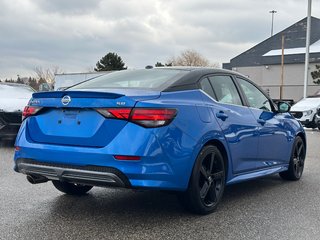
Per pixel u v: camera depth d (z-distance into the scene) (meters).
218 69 5.58
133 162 4.09
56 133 4.50
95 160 4.16
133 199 5.55
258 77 56.28
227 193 6.01
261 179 7.09
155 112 4.21
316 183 6.78
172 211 5.00
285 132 6.55
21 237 4.07
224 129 5.03
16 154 4.76
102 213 4.90
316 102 18.16
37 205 5.20
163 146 4.21
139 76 5.18
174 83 4.77
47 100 4.62
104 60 69.50
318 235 4.21
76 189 5.66
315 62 51.22
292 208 5.20
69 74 32.38
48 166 4.43
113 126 4.20
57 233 4.20
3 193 5.75
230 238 4.11
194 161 4.54
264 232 4.29
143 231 4.29
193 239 4.08
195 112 4.66
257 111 5.93
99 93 4.29
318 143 12.46
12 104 10.14
